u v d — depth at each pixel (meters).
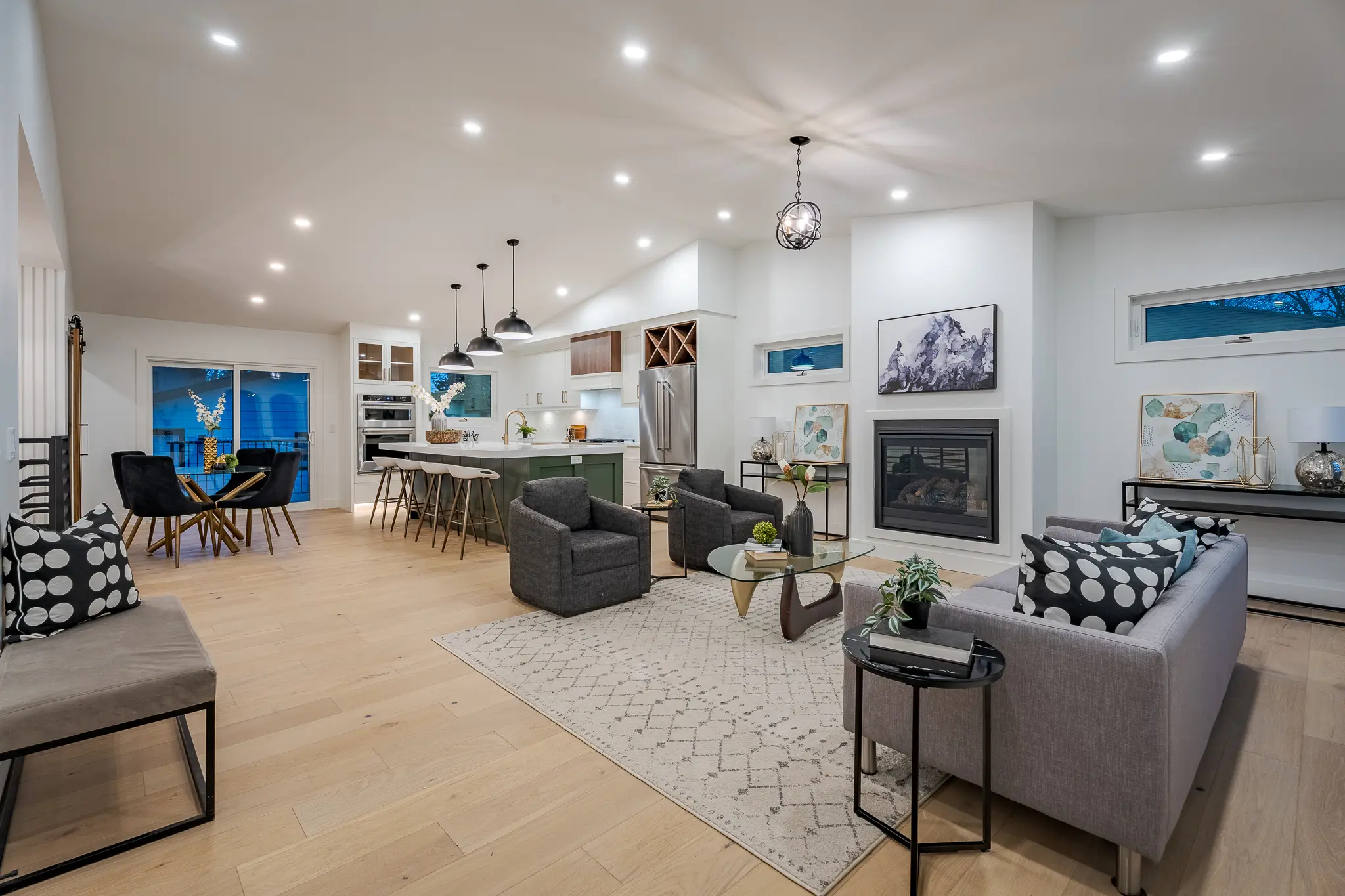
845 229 6.00
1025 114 3.23
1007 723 1.75
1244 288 4.24
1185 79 2.72
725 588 4.49
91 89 3.71
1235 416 4.20
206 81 3.69
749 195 5.24
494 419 10.08
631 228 6.29
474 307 8.23
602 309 7.98
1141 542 2.10
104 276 6.27
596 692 2.76
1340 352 3.88
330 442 8.72
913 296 5.26
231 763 2.21
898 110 3.44
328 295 7.37
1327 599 3.94
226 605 4.09
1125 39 2.48
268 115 4.09
